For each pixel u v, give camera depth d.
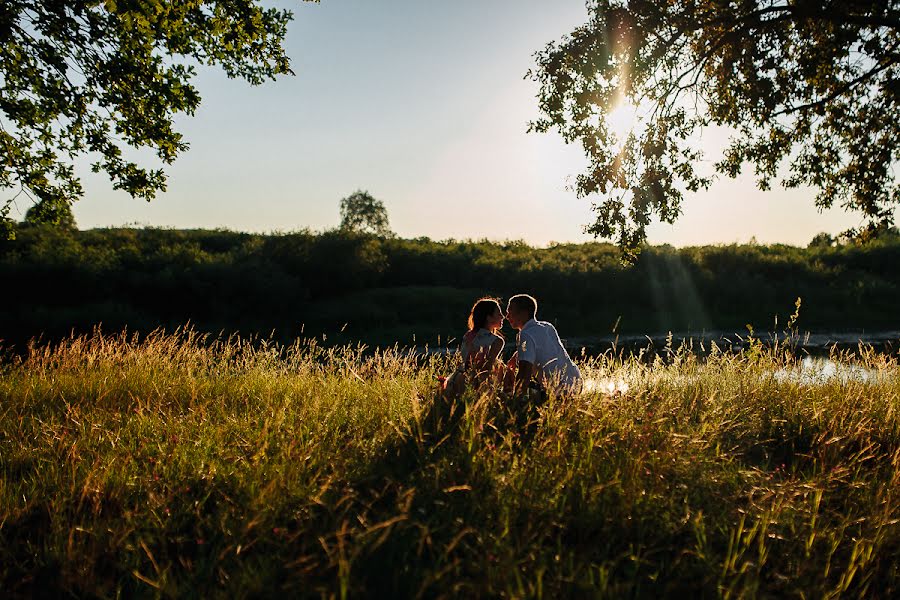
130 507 3.63
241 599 2.57
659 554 3.07
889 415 5.16
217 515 3.35
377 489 3.54
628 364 7.33
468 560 2.79
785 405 5.69
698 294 35.69
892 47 10.10
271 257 33.66
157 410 5.78
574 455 3.80
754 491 3.60
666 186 11.04
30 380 7.19
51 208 10.45
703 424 4.57
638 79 10.32
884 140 11.39
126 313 26.80
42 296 28.06
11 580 2.94
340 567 2.46
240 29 10.12
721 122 11.47
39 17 9.10
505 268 37.78
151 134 10.28
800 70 11.03
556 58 10.60
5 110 9.73
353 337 27.62
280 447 4.09
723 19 10.15
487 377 5.29
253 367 8.35
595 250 45.00
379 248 38.06
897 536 3.28
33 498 3.65
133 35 9.71
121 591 2.83
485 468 3.66
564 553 2.92
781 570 3.03
